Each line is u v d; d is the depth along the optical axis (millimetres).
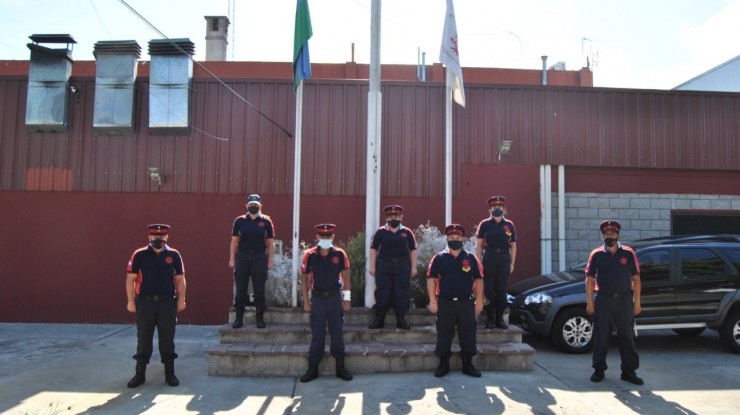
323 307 6855
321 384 6676
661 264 8758
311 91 11562
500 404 5926
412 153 11609
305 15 8398
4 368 7516
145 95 11469
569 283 8852
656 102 12047
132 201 11336
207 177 11383
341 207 11453
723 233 12125
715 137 12109
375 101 8547
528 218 11672
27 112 11211
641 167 11906
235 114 11492
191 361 8000
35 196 11328
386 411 5715
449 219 8773
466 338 6934
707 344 9445
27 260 11227
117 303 11172
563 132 11820
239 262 7719
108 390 6512
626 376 6859
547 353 8602
